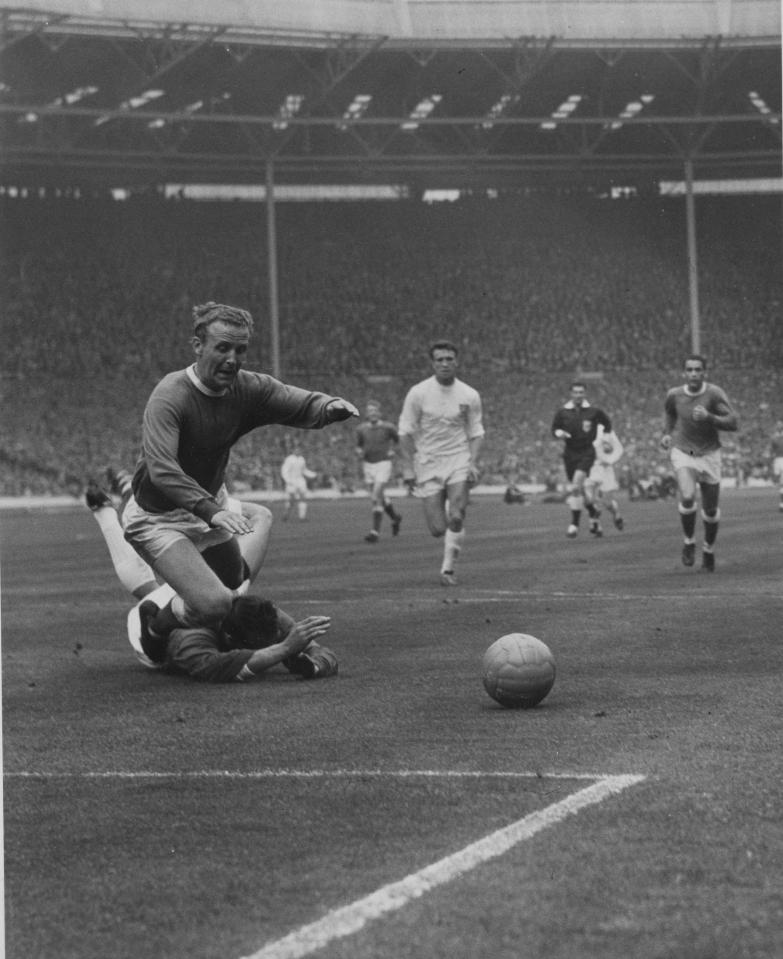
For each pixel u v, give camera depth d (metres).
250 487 57.38
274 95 61.03
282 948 3.25
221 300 66.56
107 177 67.62
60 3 49.94
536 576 14.92
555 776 5.01
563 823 4.32
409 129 65.50
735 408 62.53
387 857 4.00
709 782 4.83
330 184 70.25
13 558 21.77
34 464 58.31
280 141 63.03
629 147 67.56
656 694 6.89
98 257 67.25
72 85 58.31
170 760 5.56
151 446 7.20
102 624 11.20
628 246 69.12
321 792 4.88
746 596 12.05
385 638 9.66
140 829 4.45
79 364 63.66
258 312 66.69
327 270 68.69
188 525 7.64
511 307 67.25
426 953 3.19
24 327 64.38
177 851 4.16
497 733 5.93
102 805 4.80
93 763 5.54
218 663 7.75
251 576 8.49
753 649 8.59
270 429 60.75
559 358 65.44
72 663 8.73
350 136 65.25
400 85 61.00
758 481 56.41
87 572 17.95
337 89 60.78
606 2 56.81
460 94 62.53
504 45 57.03
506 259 69.19
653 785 4.80
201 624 7.96
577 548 20.08
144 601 8.16
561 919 3.40
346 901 3.60
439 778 5.05
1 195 67.38
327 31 54.72
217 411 7.34
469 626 10.29
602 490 25.11
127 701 7.16
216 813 4.63
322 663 7.84
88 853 4.18
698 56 58.69
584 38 56.72
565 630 9.84
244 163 66.38
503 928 3.34
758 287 67.44
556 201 71.06
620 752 5.43
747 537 21.52
